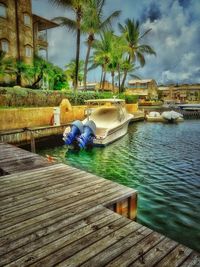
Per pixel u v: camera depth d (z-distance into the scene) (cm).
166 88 7462
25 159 762
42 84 2470
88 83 6009
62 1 2219
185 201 680
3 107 1480
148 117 2908
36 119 1573
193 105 4297
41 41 3027
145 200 686
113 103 1580
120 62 3731
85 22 2356
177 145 1503
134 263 272
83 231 336
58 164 696
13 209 404
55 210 400
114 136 1480
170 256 285
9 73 2072
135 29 3797
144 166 1034
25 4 2520
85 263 272
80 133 1271
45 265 268
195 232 521
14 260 276
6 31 2345
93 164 1063
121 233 332
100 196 461
